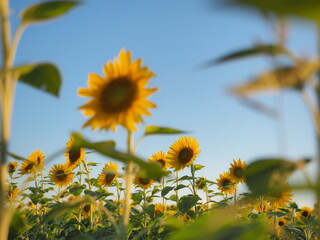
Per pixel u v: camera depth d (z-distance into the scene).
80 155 1.92
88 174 2.36
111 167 2.46
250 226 0.73
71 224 2.20
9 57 0.91
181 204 1.96
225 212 0.77
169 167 2.23
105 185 2.45
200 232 0.73
